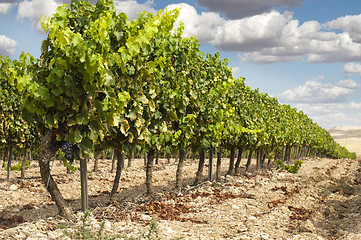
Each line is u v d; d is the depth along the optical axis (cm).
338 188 1400
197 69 1169
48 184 648
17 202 1029
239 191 1144
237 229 722
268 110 2205
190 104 1130
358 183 1677
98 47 684
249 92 1798
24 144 1502
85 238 525
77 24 741
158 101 963
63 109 616
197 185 1249
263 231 715
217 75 1345
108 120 681
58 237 538
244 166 2547
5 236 514
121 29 782
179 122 1088
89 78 606
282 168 1877
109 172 1756
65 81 595
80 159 731
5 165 1905
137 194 1266
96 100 645
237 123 1562
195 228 708
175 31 1076
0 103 1338
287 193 1175
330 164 2930
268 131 2052
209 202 972
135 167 2070
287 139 2594
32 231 554
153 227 556
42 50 642
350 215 922
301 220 859
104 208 784
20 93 1334
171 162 2561
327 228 818
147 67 880
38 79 628
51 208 987
